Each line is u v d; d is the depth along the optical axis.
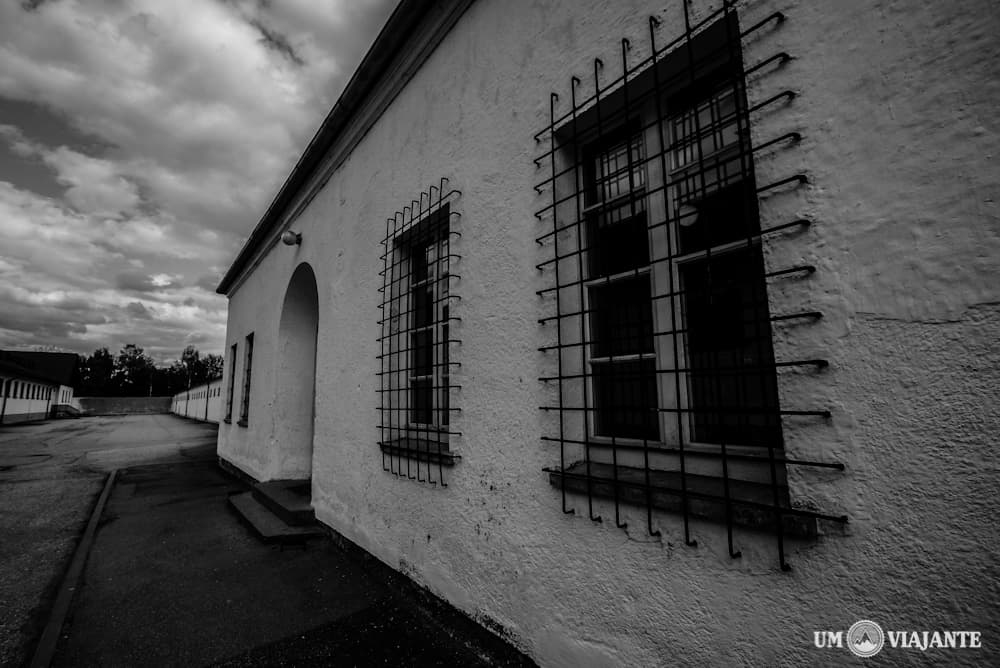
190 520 5.94
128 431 25.94
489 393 2.79
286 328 7.09
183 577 3.98
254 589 3.68
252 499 6.52
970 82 1.24
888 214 1.36
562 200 2.42
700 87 2.08
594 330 2.43
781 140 1.57
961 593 1.18
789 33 1.59
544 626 2.30
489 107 3.02
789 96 1.58
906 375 1.30
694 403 2.00
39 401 43.44
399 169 4.07
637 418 2.22
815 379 1.47
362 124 4.76
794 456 1.50
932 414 1.25
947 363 1.24
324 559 4.30
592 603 2.08
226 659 2.71
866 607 1.33
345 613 3.23
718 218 1.98
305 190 6.33
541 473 2.40
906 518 1.28
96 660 2.73
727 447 1.88
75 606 3.45
